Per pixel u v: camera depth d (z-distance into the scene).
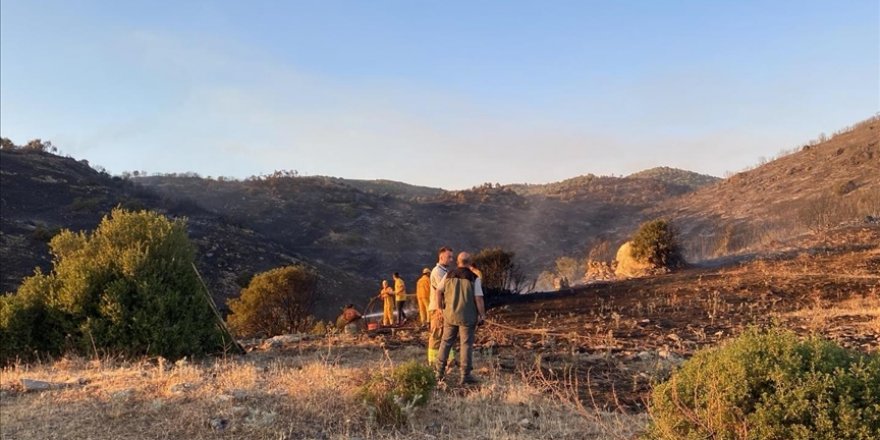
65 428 6.09
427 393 6.45
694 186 122.12
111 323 10.11
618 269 23.11
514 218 96.75
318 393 6.69
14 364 10.03
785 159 62.19
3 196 55.88
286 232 82.69
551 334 11.62
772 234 28.00
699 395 4.08
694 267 20.91
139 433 5.85
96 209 58.53
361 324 15.90
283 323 19.38
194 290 10.93
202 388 7.15
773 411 3.73
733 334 10.69
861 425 3.53
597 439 5.40
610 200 106.19
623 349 9.91
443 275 8.52
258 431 5.75
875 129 51.81
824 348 4.01
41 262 43.06
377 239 83.00
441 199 113.62
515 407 6.61
